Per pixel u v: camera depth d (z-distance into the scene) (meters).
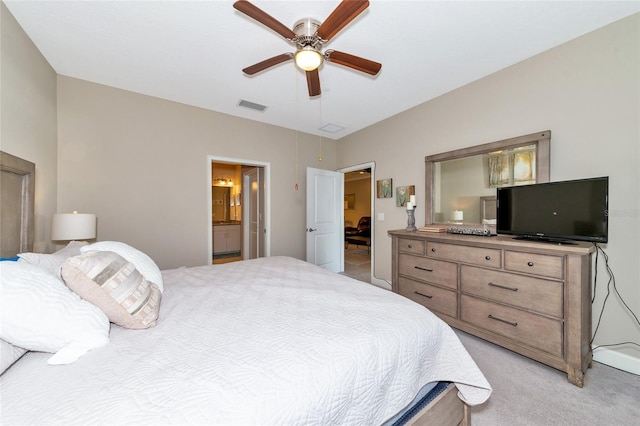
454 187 2.86
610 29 1.82
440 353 1.22
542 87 2.16
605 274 1.85
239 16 1.74
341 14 1.37
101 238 2.67
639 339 1.74
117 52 2.14
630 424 1.34
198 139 3.29
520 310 1.87
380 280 3.85
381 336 1.00
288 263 2.32
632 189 1.76
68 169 2.48
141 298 1.10
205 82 2.65
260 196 4.29
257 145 3.82
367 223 7.86
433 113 3.05
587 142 1.93
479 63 2.32
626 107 1.77
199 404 0.63
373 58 2.23
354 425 0.82
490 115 2.51
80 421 0.58
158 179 3.01
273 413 0.65
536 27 1.86
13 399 0.65
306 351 0.87
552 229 1.87
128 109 2.81
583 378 1.63
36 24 1.80
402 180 3.48
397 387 0.98
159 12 1.70
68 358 0.81
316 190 4.30
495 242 1.97
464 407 1.26
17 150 1.77
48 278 0.93
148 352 0.86
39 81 2.09
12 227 1.62
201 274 1.92
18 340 0.79
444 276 2.37
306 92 2.88
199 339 0.95
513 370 1.79
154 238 2.99
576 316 1.61
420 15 1.73
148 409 0.61
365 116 3.63
